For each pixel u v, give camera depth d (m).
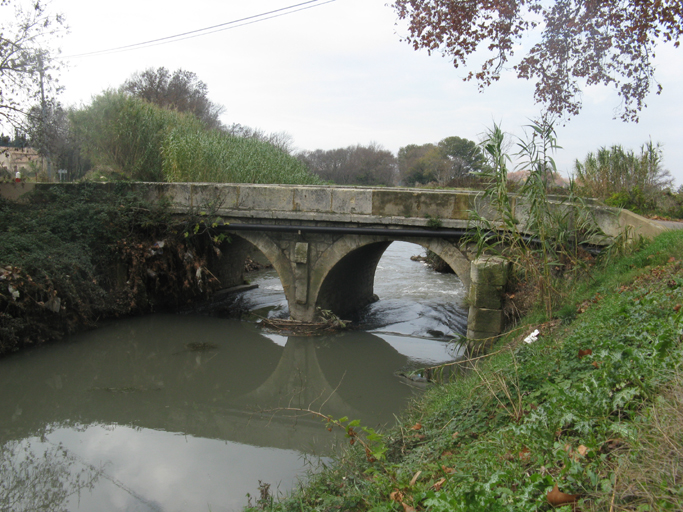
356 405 8.27
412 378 9.33
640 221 8.87
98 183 13.84
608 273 7.86
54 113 15.35
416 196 10.92
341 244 11.95
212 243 14.52
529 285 9.10
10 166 21.17
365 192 11.35
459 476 3.16
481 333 9.69
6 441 7.02
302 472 5.91
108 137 18.81
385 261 22.36
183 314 13.59
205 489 5.64
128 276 13.24
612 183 14.17
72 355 10.51
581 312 6.96
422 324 12.93
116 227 13.06
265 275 19.55
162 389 9.12
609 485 2.38
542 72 7.47
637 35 6.91
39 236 11.95
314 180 24.45
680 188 13.91
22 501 5.51
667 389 2.97
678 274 5.66
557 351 4.97
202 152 16.80
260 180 19.03
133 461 6.38
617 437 2.87
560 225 7.34
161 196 13.61
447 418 5.06
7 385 9.09
